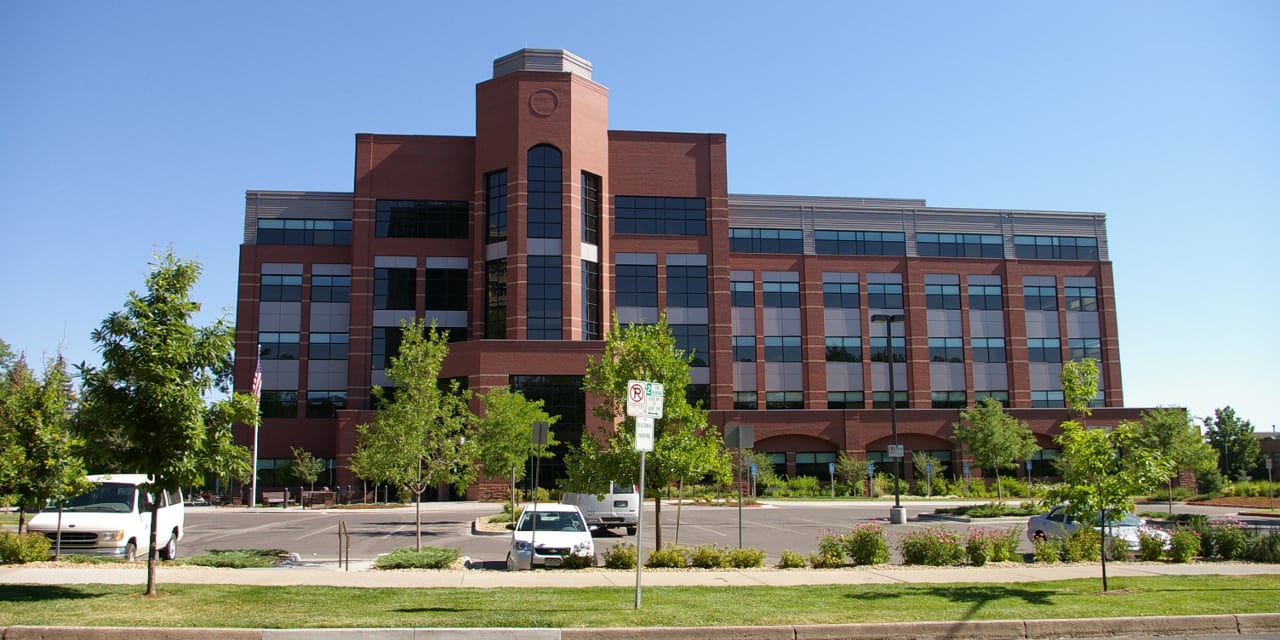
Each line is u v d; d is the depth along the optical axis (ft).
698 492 167.02
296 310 190.70
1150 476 46.83
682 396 65.26
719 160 198.29
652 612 39.58
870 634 37.47
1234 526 67.46
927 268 212.43
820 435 195.93
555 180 179.83
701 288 194.18
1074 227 220.84
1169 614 40.29
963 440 159.02
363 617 37.93
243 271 190.39
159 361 43.06
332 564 65.51
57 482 57.82
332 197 195.31
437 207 189.47
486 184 184.44
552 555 60.85
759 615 39.19
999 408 159.22
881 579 51.88
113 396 43.21
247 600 42.01
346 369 189.26
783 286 206.80
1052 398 212.84
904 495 184.96
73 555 61.41
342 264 192.95
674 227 194.80
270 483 182.60
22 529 67.41
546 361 165.99
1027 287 216.33
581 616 38.52
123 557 63.46
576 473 66.49
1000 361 212.02
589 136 185.06
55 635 35.01
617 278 190.80
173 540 72.23
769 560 69.15
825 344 206.28
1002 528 106.32
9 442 56.54
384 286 186.60
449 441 80.23
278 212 193.98
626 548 59.93
